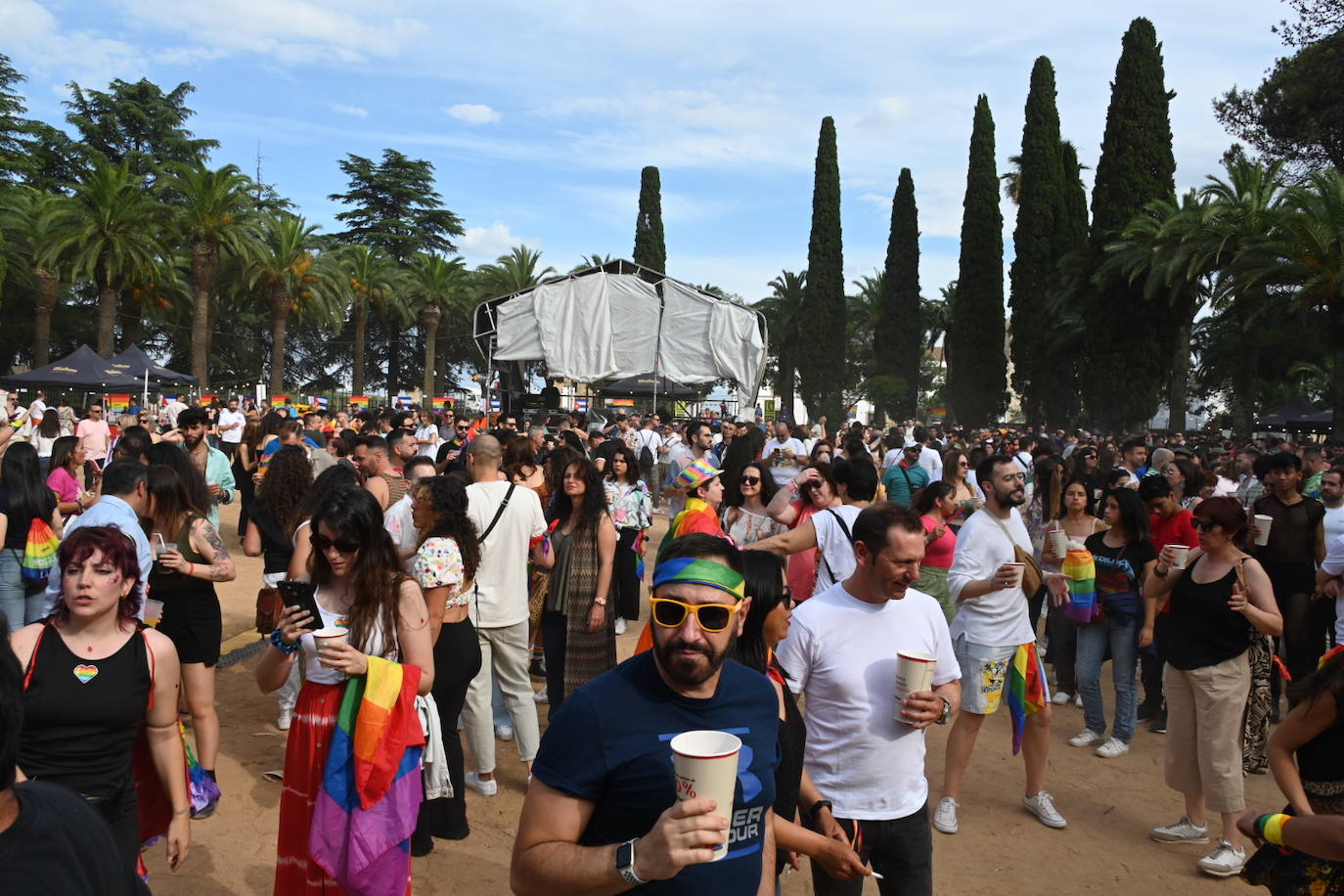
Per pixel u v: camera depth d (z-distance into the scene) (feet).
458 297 208.13
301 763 11.56
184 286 177.47
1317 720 10.44
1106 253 124.06
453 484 16.24
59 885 5.37
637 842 6.33
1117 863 17.02
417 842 16.24
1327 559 21.63
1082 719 25.53
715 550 7.62
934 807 19.35
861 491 18.67
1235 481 42.34
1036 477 28.91
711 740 6.44
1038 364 153.17
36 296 159.94
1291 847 9.56
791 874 16.76
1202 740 16.71
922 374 238.89
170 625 16.94
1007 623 17.46
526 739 19.49
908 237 179.32
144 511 16.65
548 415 72.64
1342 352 101.19
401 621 12.16
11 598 21.18
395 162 253.65
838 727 11.59
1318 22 125.29
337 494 12.09
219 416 68.18
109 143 214.28
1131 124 125.80
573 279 75.92
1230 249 104.17
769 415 146.30
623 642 31.01
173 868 11.33
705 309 75.97
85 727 10.12
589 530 19.72
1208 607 16.56
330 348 255.50
